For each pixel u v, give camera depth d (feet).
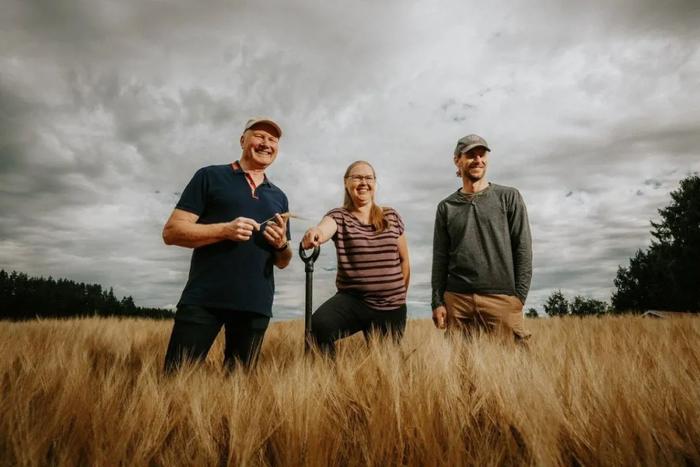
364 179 8.91
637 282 122.72
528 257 9.86
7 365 6.11
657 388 4.77
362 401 4.94
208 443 3.99
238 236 6.66
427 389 4.74
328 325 7.75
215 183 7.53
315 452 3.82
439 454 3.73
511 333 9.56
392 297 8.55
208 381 5.54
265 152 8.19
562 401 4.59
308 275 8.05
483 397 4.73
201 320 6.90
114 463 3.59
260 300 7.41
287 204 9.11
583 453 3.85
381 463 3.85
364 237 8.59
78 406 4.32
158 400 4.56
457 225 10.39
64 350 7.48
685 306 101.24
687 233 102.99
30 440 3.62
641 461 3.63
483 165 10.35
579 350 7.37
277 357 10.11
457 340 7.89
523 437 3.98
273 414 4.46
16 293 274.98
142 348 11.79
